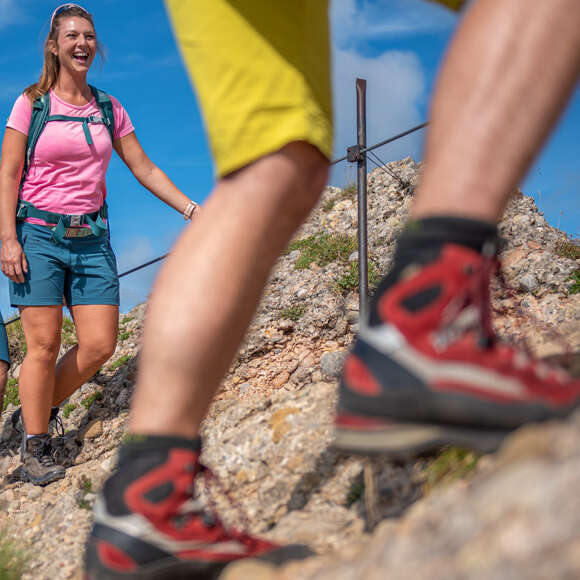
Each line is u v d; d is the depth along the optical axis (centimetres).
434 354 93
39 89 346
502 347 99
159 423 109
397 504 150
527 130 93
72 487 304
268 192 113
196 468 113
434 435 93
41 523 283
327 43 126
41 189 346
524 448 84
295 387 349
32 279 344
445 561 74
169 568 107
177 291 111
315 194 121
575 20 92
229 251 111
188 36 119
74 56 342
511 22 93
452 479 134
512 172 94
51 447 348
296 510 185
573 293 318
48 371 347
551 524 68
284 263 494
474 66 94
